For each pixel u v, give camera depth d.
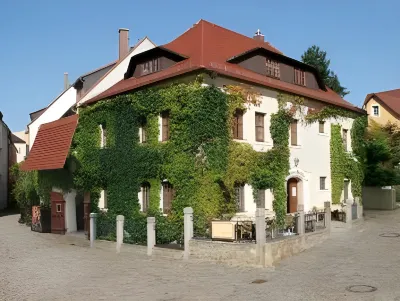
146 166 20.91
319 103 25.98
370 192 33.97
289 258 16.59
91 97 26.52
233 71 20.84
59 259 18.55
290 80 25.23
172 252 17.67
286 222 19.77
